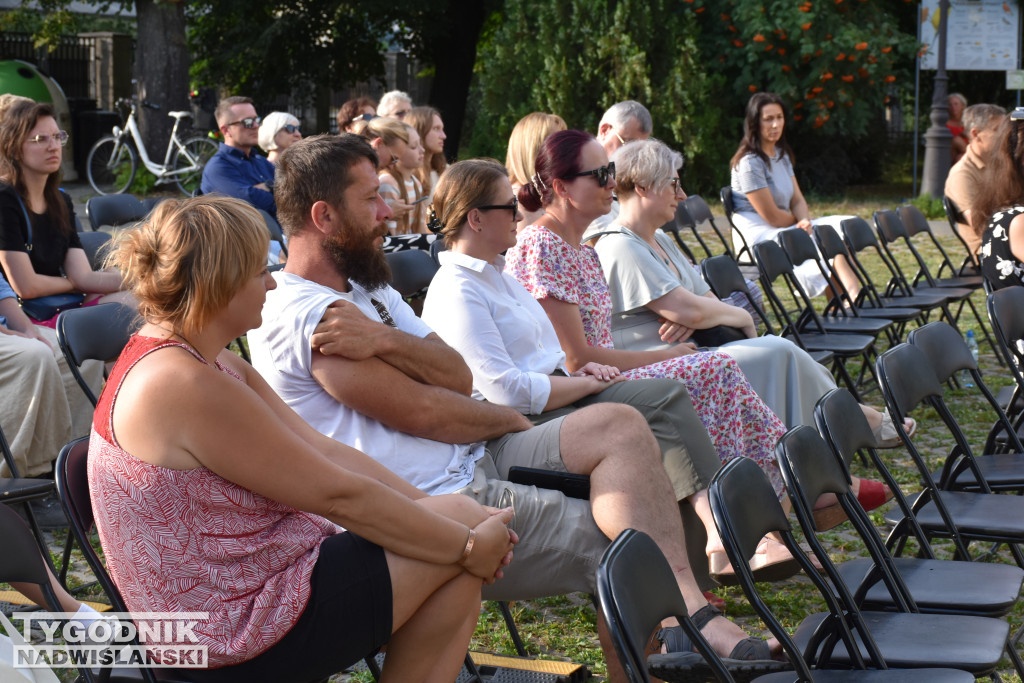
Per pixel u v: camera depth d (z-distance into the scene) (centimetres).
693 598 315
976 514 376
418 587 260
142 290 240
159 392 234
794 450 300
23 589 298
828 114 1702
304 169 323
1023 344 516
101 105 2156
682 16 1723
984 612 311
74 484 261
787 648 261
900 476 550
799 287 666
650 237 520
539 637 393
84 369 517
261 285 248
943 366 429
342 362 316
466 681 338
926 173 1527
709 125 1702
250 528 246
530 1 1767
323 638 248
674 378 409
